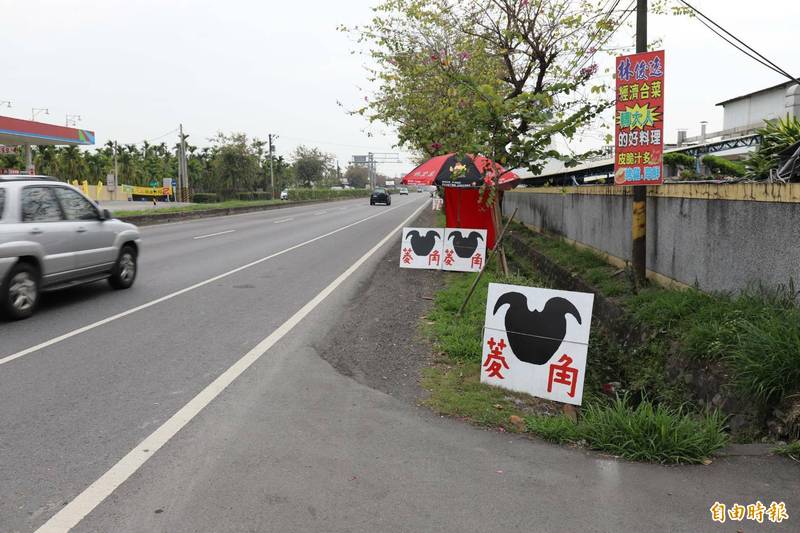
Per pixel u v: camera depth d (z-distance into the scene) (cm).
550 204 1747
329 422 472
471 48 1596
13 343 691
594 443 438
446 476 384
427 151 1930
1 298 777
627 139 815
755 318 542
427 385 570
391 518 333
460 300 912
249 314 863
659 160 800
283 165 8662
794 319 496
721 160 1409
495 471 392
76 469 389
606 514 339
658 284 880
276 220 3222
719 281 701
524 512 340
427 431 459
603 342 818
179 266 1353
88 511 338
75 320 812
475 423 479
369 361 645
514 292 568
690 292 717
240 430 453
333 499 352
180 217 3152
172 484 369
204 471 386
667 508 345
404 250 1351
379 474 385
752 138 1906
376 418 483
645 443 420
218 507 343
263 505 345
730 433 475
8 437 439
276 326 791
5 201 800
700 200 751
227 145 6500
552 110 935
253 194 6656
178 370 600
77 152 7500
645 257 888
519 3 1395
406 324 813
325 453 415
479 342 689
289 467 393
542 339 550
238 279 1184
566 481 378
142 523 327
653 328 695
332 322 818
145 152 9888
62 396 523
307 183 9681
